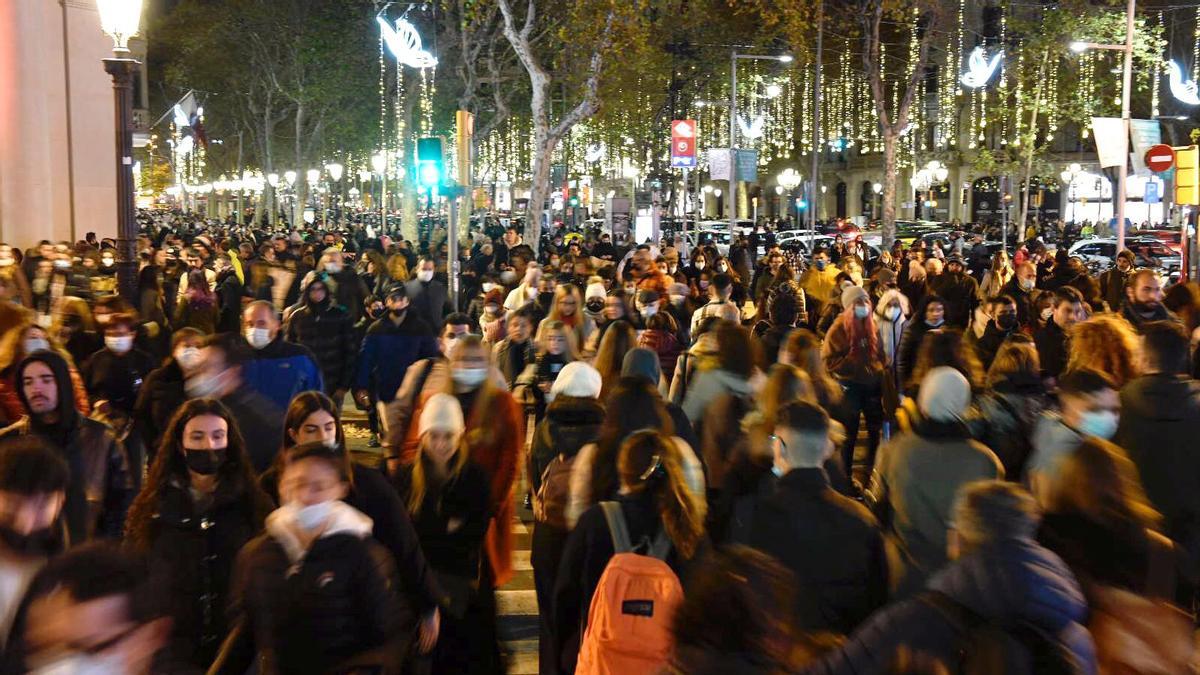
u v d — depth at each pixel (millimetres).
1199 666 4246
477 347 7336
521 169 73250
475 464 6395
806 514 4848
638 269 18109
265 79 64062
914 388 8359
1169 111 52750
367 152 74062
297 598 4234
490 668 6508
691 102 47156
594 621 4363
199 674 3562
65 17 32000
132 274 13789
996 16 38656
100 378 8555
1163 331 6383
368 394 12211
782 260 20312
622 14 27359
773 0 37062
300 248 24594
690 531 4848
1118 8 42812
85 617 2867
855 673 3557
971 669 3512
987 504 3734
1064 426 5992
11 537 4148
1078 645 3539
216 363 7211
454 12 45531
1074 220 63188
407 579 5371
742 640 3035
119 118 13703
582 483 5516
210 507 5223
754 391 7781
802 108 70188
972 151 69438
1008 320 11898
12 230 27438
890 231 36375
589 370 6867
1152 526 4418
